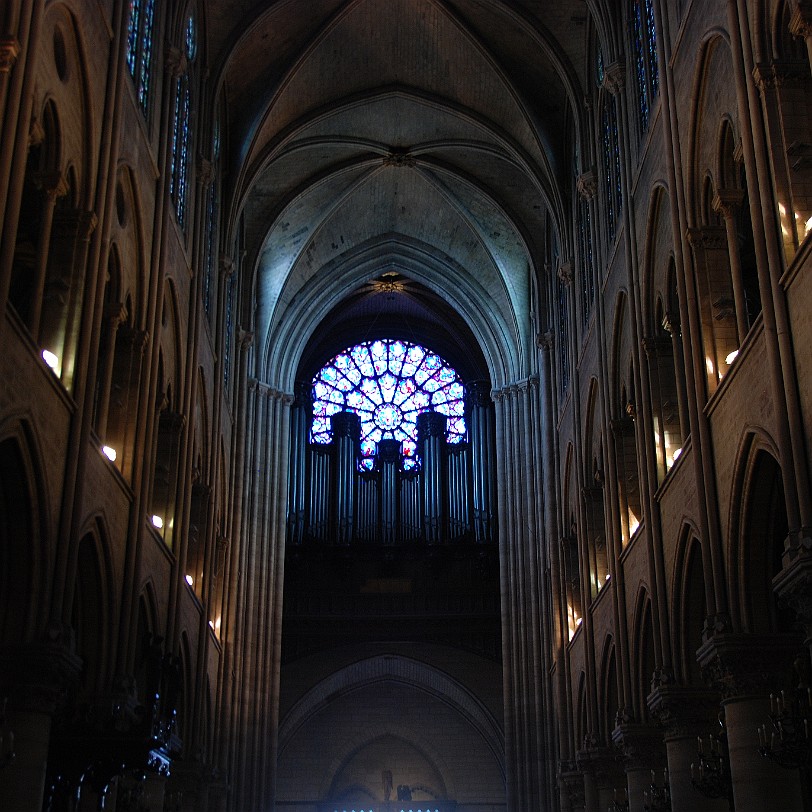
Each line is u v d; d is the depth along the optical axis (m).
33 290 17.16
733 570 18.72
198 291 28.88
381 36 35.72
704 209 21.02
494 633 48.34
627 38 26.78
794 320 15.82
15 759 16.05
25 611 16.56
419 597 49.00
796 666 18.36
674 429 23.97
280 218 41.53
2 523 16.59
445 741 49.53
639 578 25.27
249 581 40.97
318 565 49.62
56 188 17.81
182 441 27.12
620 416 28.09
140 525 22.28
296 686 47.94
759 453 17.52
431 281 46.44
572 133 35.00
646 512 24.14
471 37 34.34
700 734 21.80
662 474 23.75
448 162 41.12
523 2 32.28
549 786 38.31
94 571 20.33
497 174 40.69
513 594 41.59
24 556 16.67
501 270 43.75
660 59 22.78
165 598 25.47
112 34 20.58
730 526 18.69
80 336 18.72
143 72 24.00
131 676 21.38
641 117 25.97
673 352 23.30
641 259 25.16
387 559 49.41
